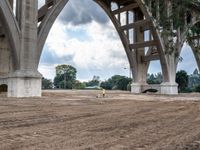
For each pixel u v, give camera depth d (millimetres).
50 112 14977
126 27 51562
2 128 9641
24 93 27812
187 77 81125
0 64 34094
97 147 7008
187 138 8430
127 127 10383
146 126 10719
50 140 7754
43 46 31188
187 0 50969
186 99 31391
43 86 166250
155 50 54312
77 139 7973
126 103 23344
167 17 49188
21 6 28766
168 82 50688
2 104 19078
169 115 14695
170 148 7102
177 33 52000
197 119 13086
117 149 6836
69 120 12102
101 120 12234
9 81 28297
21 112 14695
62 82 164750
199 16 55312
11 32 27891
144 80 54656
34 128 9781
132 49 53312
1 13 27297
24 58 28641
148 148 7043
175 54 51500
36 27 29781
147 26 53000
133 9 55375
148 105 21453
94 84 198375
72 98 28547
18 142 7422
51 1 32438
